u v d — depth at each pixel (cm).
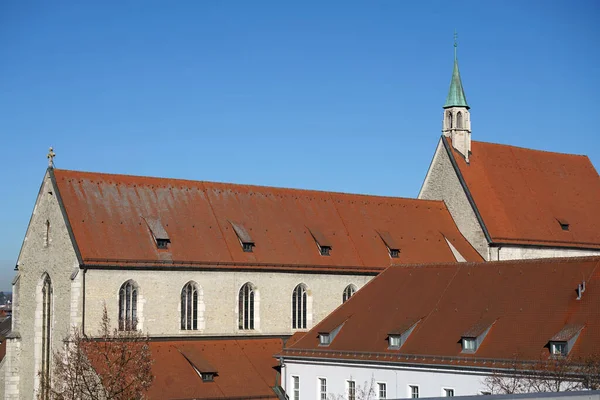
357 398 8212
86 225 8831
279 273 9725
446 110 11412
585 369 6481
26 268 9506
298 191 10569
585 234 11431
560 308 7394
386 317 8588
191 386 8394
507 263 8238
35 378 9244
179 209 9525
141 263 8844
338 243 10244
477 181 11106
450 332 7862
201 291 9244
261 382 8831
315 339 8881
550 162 12006
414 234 10781
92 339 8081
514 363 7044
